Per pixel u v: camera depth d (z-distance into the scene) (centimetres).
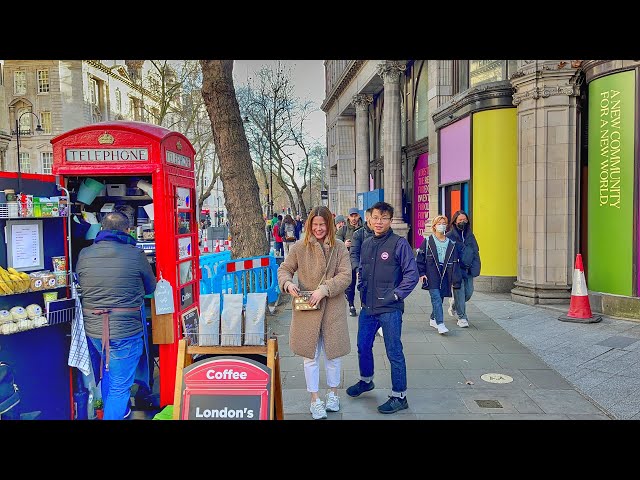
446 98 1415
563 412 443
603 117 784
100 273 394
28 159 4356
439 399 479
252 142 3369
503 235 1070
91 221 480
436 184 1424
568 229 902
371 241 473
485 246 1091
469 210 1130
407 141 2027
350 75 2692
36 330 413
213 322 338
